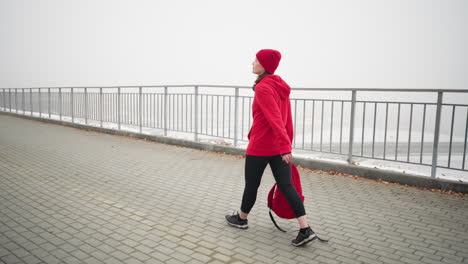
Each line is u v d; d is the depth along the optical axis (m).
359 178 5.72
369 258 2.98
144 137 9.96
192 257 2.94
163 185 5.23
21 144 8.82
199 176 5.80
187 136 9.68
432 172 5.20
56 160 6.89
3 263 2.78
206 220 3.84
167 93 9.28
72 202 4.35
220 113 8.12
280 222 3.82
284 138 2.99
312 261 2.91
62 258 2.89
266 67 3.21
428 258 3.00
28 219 3.75
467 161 8.75
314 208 4.29
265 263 2.86
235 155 7.57
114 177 5.66
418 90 5.20
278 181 3.24
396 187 5.22
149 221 3.77
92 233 3.41
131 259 2.89
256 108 3.26
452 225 3.76
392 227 3.69
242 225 3.59
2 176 5.55
